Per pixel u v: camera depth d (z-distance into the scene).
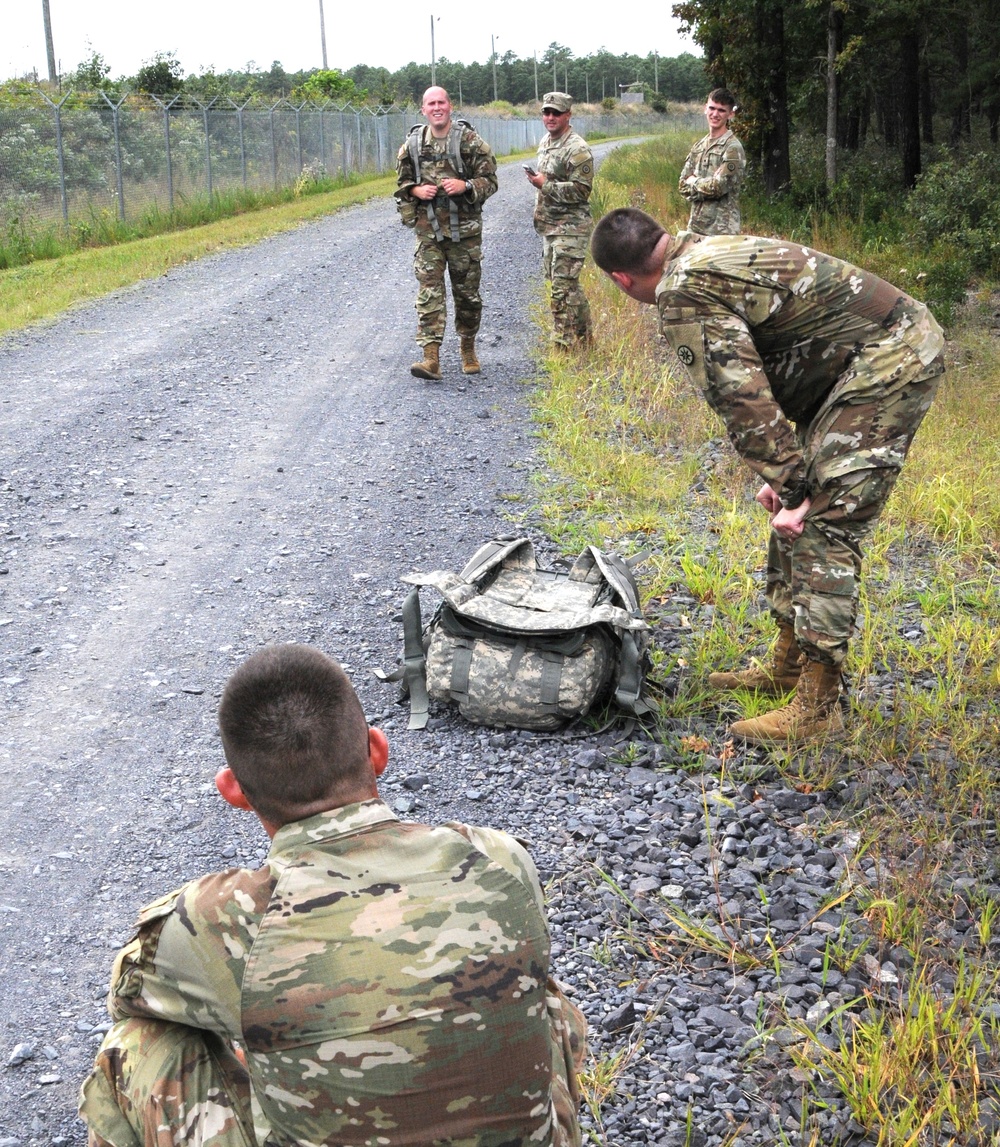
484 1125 1.53
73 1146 2.42
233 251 17.09
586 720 4.04
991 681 4.21
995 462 7.02
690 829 3.39
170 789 3.75
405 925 1.55
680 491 6.38
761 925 3.00
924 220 16.70
